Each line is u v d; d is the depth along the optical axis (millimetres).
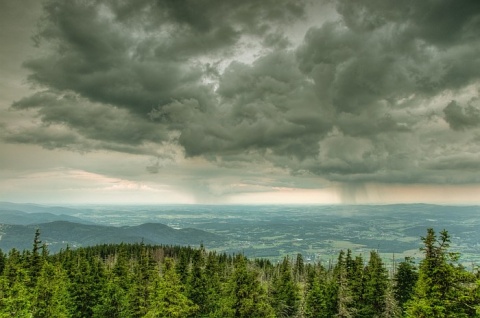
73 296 47688
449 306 24000
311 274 54719
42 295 37438
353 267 52969
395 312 41688
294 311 53156
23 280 43562
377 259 50844
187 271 60656
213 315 43062
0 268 60094
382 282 47875
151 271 48688
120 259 61062
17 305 33531
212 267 60281
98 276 51156
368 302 48000
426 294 25328
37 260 51125
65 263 64875
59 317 37625
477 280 22797
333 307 47750
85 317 47656
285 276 55969
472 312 23328
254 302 37594
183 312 33281
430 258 25312
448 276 24406
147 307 42344
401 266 49438
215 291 54562
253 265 104812
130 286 55688
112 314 49000
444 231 25625
